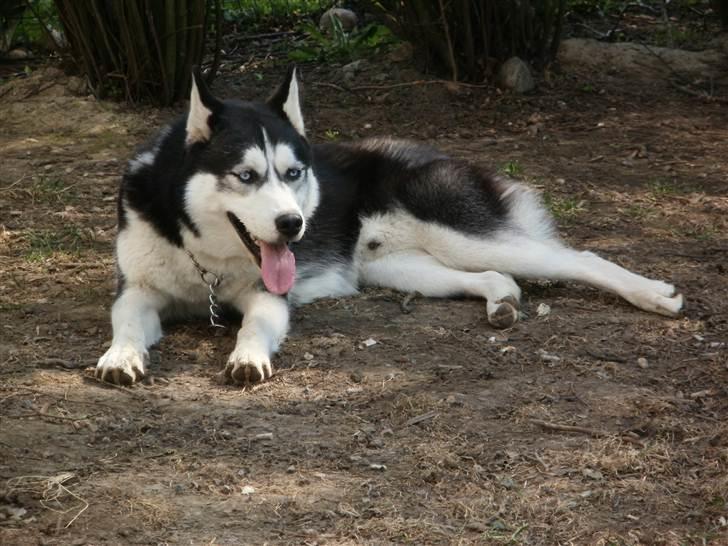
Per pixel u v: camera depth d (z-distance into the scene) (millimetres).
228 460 4547
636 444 4727
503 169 9164
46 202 8430
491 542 3992
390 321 6258
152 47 10680
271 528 4055
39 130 10320
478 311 6418
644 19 13695
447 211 6707
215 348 5855
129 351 5375
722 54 12297
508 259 6598
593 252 7340
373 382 5371
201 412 5000
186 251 5910
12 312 6246
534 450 4676
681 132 10352
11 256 7270
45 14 12477
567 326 6102
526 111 10898
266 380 5383
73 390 5195
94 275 6902
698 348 5809
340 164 7016
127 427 4820
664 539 3996
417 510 4199
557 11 11727
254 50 12812
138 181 5973
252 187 5539
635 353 5750
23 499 4199
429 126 10562
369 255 6910
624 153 9750
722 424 4906
